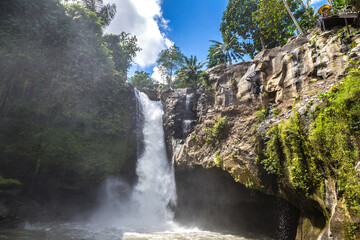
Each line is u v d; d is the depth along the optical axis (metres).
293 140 8.85
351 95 6.36
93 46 20.41
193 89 25.52
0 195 14.45
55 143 16.81
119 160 20.12
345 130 6.27
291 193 9.52
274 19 24.56
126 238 12.82
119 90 22.02
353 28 10.43
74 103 18.23
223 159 14.55
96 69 20.31
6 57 14.57
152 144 23.81
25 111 15.59
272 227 12.81
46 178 16.89
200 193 18.28
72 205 19.14
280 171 9.91
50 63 17.05
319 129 7.36
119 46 31.56
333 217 5.91
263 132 11.43
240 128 14.71
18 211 15.08
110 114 20.47
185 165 18.58
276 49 14.81
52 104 16.91
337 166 6.51
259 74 15.08
